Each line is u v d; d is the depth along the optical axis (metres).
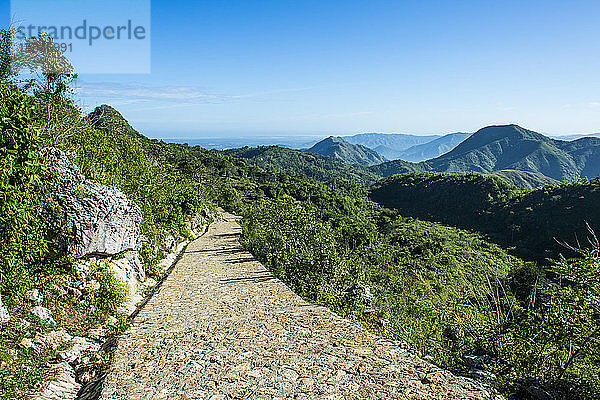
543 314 6.95
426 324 9.80
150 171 22.53
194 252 25.20
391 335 10.44
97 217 10.42
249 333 9.48
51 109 13.56
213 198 68.44
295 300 13.00
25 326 7.05
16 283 7.38
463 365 7.62
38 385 5.77
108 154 16.70
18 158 6.52
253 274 17.88
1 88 6.32
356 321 11.65
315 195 92.94
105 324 9.41
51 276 8.95
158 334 9.40
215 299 13.23
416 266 35.59
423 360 7.70
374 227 66.06
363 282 15.56
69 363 7.00
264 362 7.56
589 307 6.17
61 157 10.10
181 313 11.45
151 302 12.77
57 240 9.19
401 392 6.18
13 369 5.71
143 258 16.16
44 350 6.86
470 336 8.31
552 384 6.45
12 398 5.20
